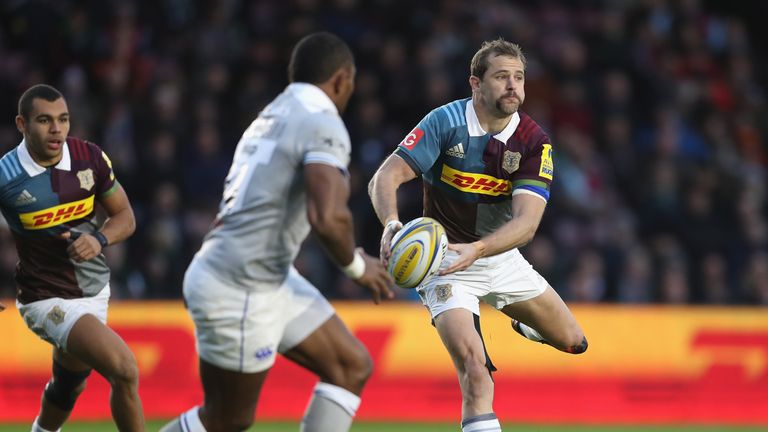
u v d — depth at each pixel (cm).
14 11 4828
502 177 1994
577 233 4481
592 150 5084
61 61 4788
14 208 2017
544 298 2134
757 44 6425
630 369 3697
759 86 5966
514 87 1919
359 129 4519
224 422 1712
